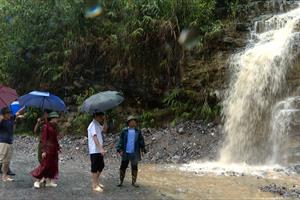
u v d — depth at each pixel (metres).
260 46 14.78
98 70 16.91
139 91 15.86
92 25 17.59
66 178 9.57
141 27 15.76
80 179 9.48
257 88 13.34
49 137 8.60
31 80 18.83
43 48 18.50
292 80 12.93
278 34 14.98
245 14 17.11
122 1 17.31
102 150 8.34
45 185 8.69
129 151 8.70
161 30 15.50
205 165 11.49
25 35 18.80
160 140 13.48
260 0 17.88
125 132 8.80
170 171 10.66
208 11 16.39
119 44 16.27
